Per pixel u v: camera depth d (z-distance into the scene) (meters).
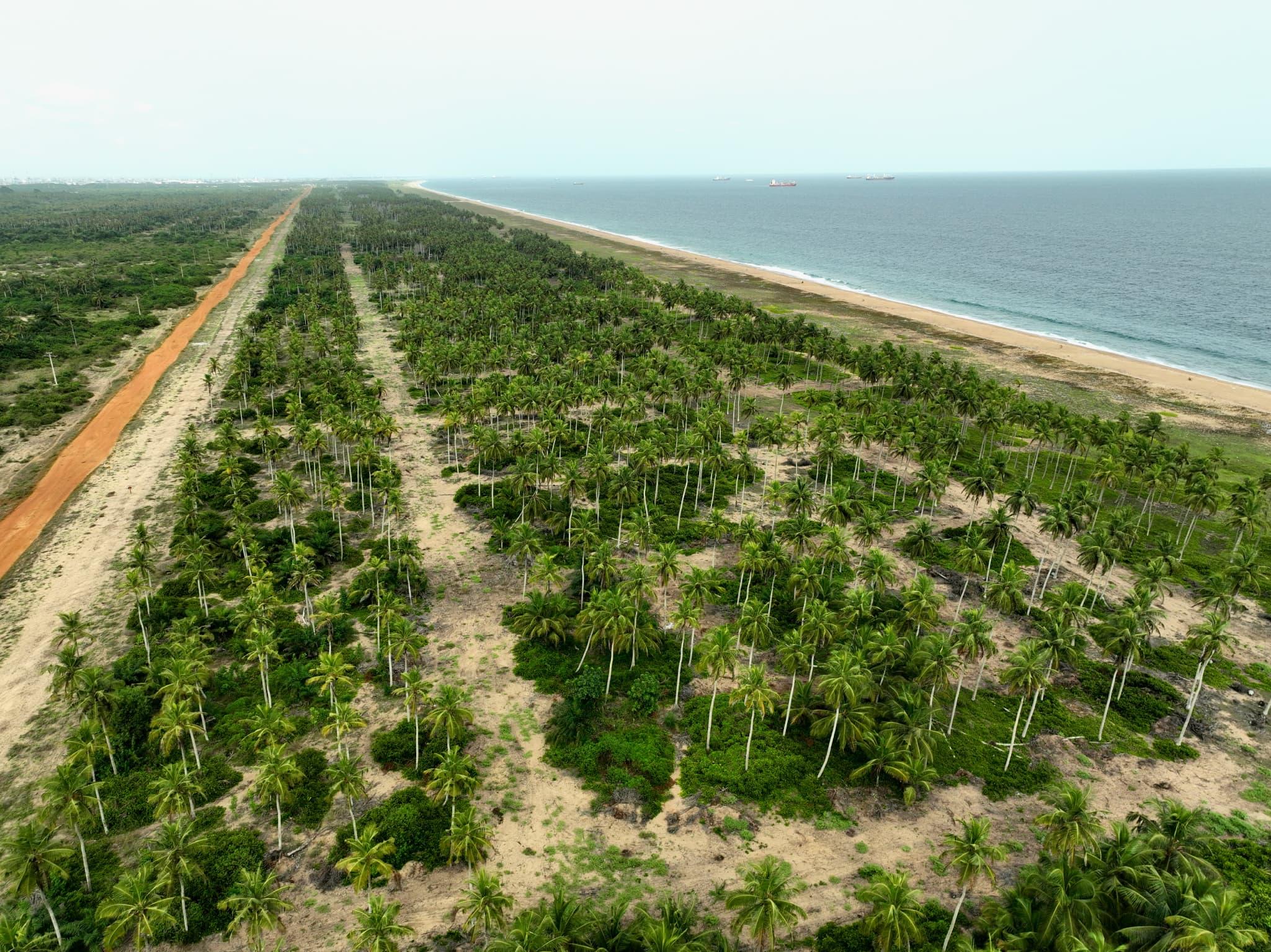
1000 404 141.50
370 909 48.31
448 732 66.12
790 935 52.91
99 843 58.78
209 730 70.62
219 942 51.75
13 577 95.12
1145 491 125.44
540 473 118.88
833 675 65.75
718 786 66.44
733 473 118.25
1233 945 41.50
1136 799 65.81
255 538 93.44
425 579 95.56
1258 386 181.50
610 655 83.44
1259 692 79.81
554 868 58.09
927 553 94.19
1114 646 73.94
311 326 194.88
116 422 146.00
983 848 48.75
